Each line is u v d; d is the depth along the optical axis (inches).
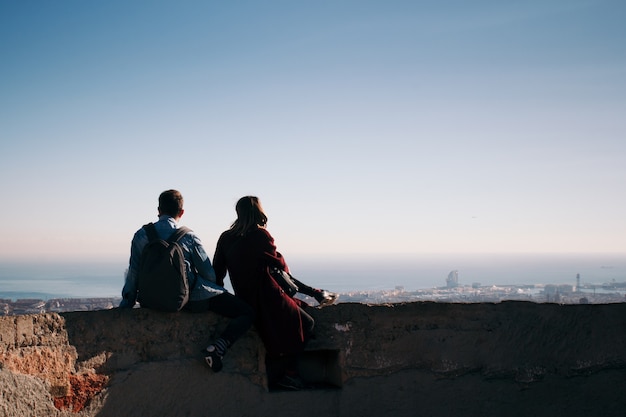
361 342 205.3
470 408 213.2
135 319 179.8
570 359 223.8
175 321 185.6
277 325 191.5
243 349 193.5
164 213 193.3
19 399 156.3
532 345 221.1
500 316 219.9
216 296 188.7
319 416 198.5
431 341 212.2
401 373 208.4
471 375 214.5
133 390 177.2
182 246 185.6
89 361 171.6
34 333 162.1
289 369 202.2
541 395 219.6
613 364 227.1
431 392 210.2
